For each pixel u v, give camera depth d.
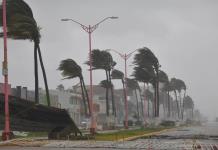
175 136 55.97
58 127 47.00
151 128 99.38
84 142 39.72
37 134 50.34
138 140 45.41
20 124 48.06
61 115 46.69
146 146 34.94
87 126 95.56
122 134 60.31
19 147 34.69
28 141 40.91
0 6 54.75
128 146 34.97
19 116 47.94
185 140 45.06
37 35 62.03
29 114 47.78
